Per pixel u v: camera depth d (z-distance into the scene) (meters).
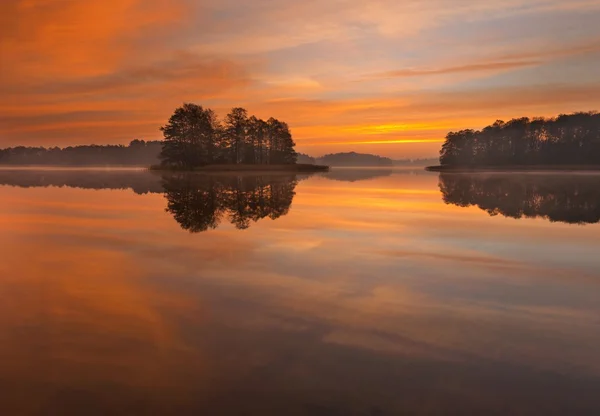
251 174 72.12
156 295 6.73
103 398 3.79
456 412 3.59
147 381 4.08
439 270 8.39
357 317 5.81
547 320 5.71
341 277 7.83
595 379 4.12
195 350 4.76
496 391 3.91
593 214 17.27
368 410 3.63
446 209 19.08
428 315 5.91
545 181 45.91
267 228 13.61
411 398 3.80
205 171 86.81
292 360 4.53
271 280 7.62
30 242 11.18
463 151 151.75
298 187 35.69
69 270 8.27
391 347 4.86
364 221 15.23
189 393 3.88
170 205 20.45
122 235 12.27
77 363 4.43
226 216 16.47
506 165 132.00
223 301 6.46
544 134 129.00
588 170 98.56
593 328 5.42
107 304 6.30
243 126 103.69
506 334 5.23
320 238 11.87
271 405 3.70
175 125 91.50
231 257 9.45
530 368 4.35
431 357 4.61
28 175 63.78
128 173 75.12
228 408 3.66
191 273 8.07
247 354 4.67
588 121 119.81
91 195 26.42
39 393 3.86
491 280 7.68
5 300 6.46
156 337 5.11
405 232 12.92
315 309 6.13
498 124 143.00
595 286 7.28
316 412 3.59
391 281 7.59
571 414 3.58
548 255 9.79
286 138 117.06
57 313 5.91
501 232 12.92
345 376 4.20
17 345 4.85
